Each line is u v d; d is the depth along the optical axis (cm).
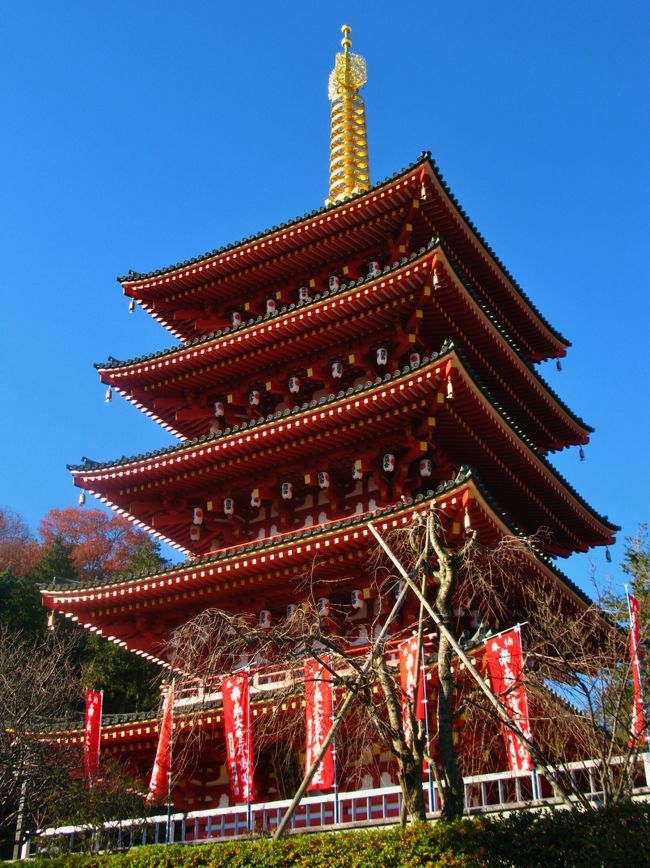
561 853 1495
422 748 1677
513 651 1892
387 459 2756
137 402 3441
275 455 2908
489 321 2970
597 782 2123
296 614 2048
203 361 3228
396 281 2819
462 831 1526
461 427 2722
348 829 2012
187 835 2300
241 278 3472
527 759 1812
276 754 2438
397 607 1758
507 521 2392
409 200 3130
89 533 7069
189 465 2997
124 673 4681
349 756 2319
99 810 2317
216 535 3108
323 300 2941
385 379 2614
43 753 2467
